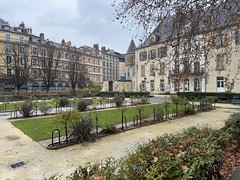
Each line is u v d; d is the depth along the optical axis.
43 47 43.25
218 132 4.27
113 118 11.05
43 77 41.81
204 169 2.48
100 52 66.94
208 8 3.89
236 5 3.84
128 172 2.12
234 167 3.86
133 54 48.16
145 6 4.10
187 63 4.26
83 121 6.82
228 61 5.19
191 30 4.16
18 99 26.67
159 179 1.95
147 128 8.62
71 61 48.41
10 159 5.10
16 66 36.53
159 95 32.53
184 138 3.66
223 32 4.17
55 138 7.04
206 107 14.90
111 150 5.71
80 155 5.33
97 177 2.03
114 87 47.38
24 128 8.88
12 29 43.16
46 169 4.44
